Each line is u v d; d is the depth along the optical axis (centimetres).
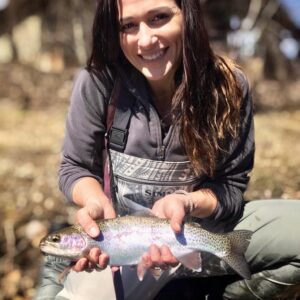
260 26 1552
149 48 297
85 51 1639
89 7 1658
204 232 289
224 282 337
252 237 312
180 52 305
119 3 299
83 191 313
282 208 314
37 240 537
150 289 314
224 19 1576
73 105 323
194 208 301
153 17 296
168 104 312
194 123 301
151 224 289
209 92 302
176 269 313
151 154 309
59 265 348
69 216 569
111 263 290
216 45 1481
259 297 324
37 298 342
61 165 332
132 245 288
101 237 287
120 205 323
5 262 528
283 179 558
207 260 318
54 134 965
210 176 311
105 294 308
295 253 306
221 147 312
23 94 1314
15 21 1791
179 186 314
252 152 325
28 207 587
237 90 308
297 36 1806
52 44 1703
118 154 314
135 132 308
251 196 510
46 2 1741
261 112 1173
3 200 610
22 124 1077
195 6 295
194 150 302
